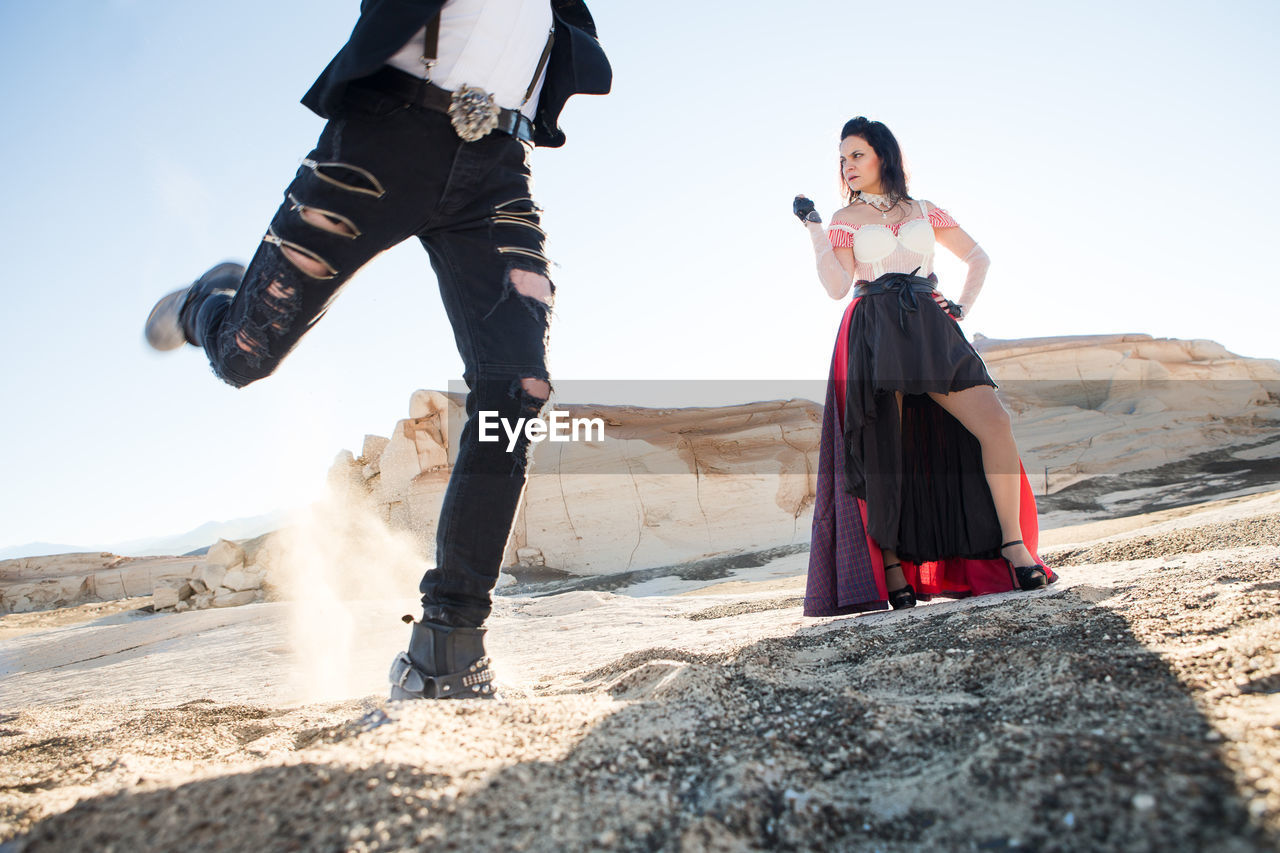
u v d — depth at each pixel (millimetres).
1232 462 20891
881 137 3688
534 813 999
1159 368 28203
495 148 1862
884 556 3445
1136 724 1082
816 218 3760
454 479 1889
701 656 2459
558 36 2055
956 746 1155
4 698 5090
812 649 2309
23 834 1067
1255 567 2436
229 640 7836
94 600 25484
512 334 1902
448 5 1749
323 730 1782
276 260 1797
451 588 1869
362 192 1746
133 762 1602
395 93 1741
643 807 1015
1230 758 904
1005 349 30812
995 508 3334
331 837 962
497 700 1642
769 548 20828
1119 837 815
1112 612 2002
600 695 1870
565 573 21484
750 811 999
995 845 875
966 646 1917
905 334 3334
